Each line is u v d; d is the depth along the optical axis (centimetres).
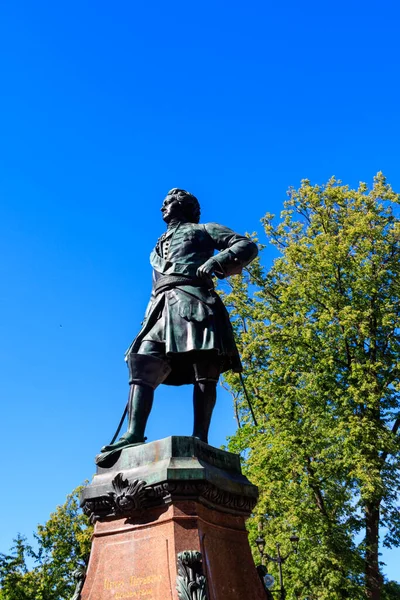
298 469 1966
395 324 2056
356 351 2091
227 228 647
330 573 1830
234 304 2350
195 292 605
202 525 497
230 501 533
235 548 524
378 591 1903
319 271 2159
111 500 517
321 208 2250
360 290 2119
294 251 2200
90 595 497
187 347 580
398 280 2083
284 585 2164
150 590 472
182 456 518
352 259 2127
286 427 2048
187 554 464
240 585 505
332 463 1936
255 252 623
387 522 1936
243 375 2256
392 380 2059
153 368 584
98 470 548
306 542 1923
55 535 3391
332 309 2058
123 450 541
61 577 3300
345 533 1927
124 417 598
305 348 2125
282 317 2217
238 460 573
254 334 2242
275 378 2156
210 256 640
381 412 2045
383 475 1903
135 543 498
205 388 591
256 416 2228
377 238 2127
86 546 3325
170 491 493
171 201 668
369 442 1920
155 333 598
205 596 450
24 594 3216
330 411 2044
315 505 1972
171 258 629
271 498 1975
